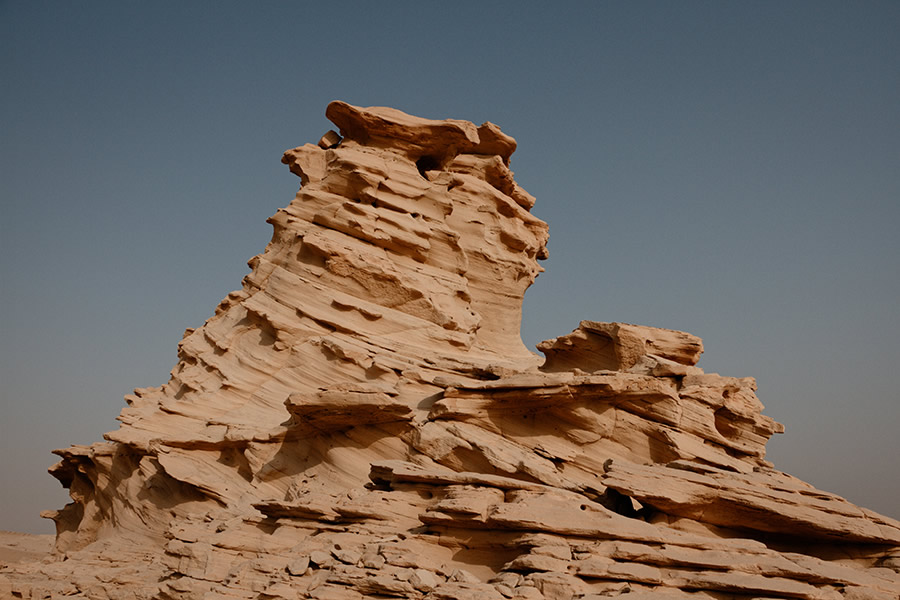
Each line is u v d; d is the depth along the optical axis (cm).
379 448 3559
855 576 2405
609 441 3412
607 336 4084
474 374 4050
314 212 5059
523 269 5631
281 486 3756
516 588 2256
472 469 3322
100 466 4616
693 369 3897
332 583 2400
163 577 3098
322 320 4488
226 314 5031
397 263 4962
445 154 5472
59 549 4916
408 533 2675
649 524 2602
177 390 4706
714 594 2261
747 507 2762
